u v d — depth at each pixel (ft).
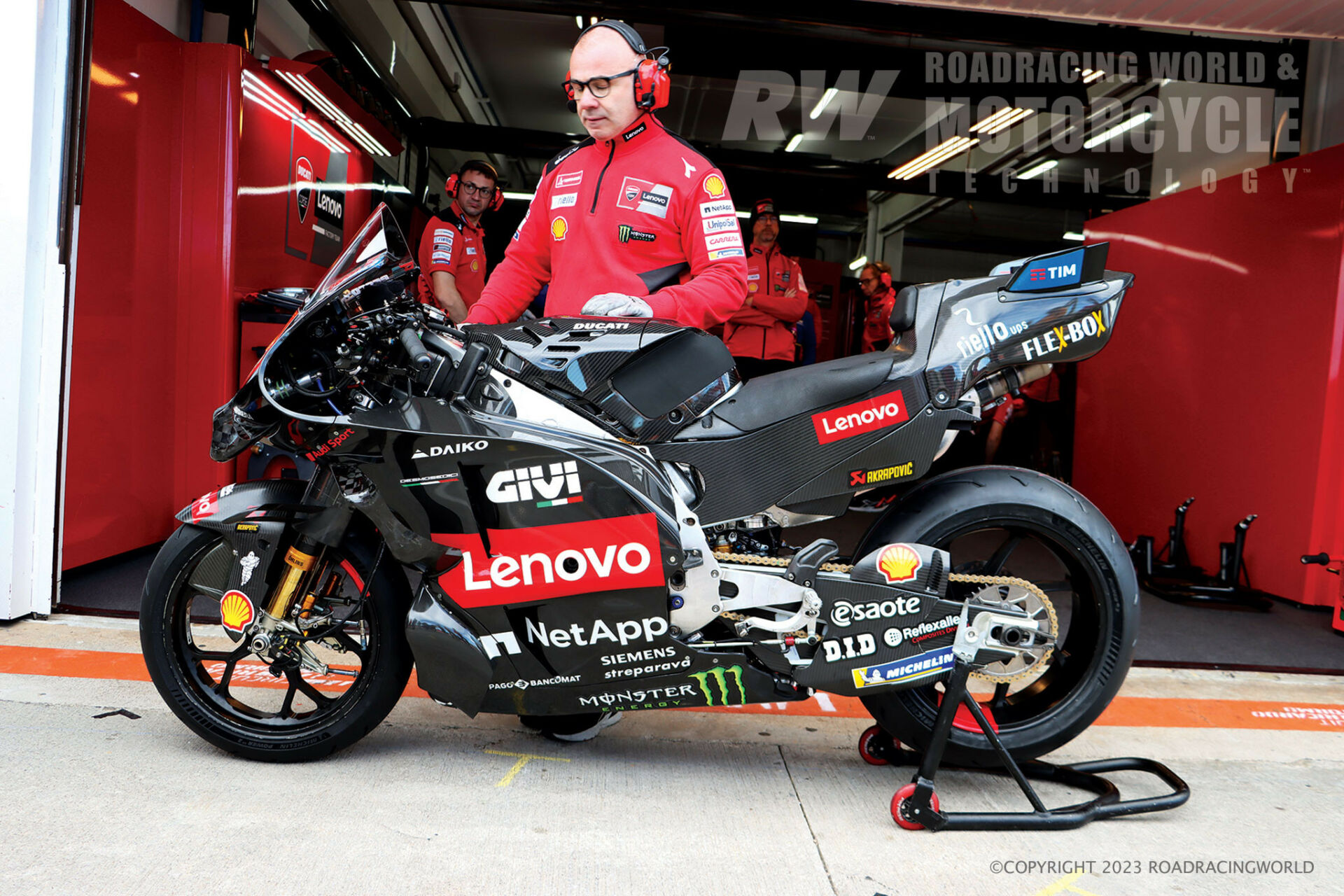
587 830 5.50
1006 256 36.65
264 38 15.71
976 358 6.08
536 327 6.07
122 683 7.63
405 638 6.24
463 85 27.22
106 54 11.10
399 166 24.02
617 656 5.82
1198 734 7.82
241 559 6.12
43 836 5.05
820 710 8.02
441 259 15.06
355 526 6.20
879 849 5.45
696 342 5.99
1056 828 5.78
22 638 8.62
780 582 5.81
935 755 5.77
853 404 6.02
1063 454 24.72
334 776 6.10
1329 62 15.90
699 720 7.64
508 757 6.63
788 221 35.42
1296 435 13.53
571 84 6.71
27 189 8.75
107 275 11.35
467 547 5.77
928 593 5.88
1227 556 13.61
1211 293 15.34
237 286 12.96
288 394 5.59
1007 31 16.19
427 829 5.40
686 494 5.93
